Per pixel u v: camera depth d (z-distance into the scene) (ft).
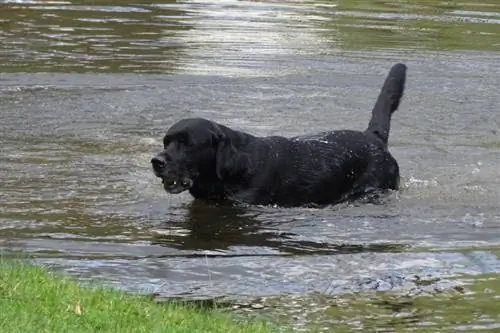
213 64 81.66
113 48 85.92
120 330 27.96
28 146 54.95
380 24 108.99
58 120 61.00
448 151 57.98
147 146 56.08
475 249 41.32
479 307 34.32
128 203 45.98
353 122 63.82
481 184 51.65
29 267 33.53
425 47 95.09
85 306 29.89
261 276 37.14
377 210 46.83
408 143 59.52
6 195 46.14
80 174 50.16
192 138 44.78
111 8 108.47
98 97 67.72
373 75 80.43
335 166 47.52
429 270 38.32
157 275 36.73
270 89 73.10
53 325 27.43
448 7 125.39
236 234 42.39
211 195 46.29
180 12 109.50
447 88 76.48
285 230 43.19
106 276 36.14
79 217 43.55
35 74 73.82
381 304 34.42
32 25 95.04
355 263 38.88
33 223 42.29
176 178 44.75
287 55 87.61
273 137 47.67
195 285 35.86
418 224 44.86
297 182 46.78
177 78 75.10
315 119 64.13
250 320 31.91
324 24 107.04
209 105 66.90
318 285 36.32
